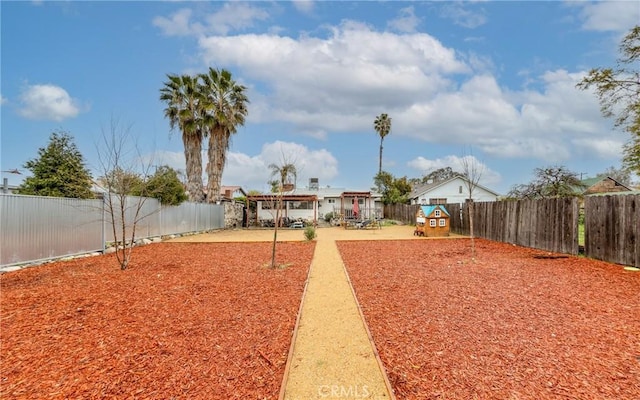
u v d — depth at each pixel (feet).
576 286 18.24
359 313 14.25
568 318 13.14
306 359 10.04
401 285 19.04
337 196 99.19
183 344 11.10
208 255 32.45
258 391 8.24
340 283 19.98
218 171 70.54
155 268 25.34
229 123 69.62
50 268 25.50
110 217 38.19
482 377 8.73
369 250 35.12
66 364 9.69
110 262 28.37
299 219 86.22
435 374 8.95
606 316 13.30
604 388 8.08
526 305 14.92
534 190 54.65
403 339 11.34
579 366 9.21
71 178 37.86
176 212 53.98
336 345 11.03
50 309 15.03
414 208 76.89
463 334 11.66
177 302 16.10
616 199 24.58
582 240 37.06
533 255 29.99
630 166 35.99
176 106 64.90
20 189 37.47
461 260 27.68
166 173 52.47
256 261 28.43
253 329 12.48
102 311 14.73
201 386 8.45
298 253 33.30
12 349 10.77
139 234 43.42
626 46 32.81
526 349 10.35
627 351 10.11
